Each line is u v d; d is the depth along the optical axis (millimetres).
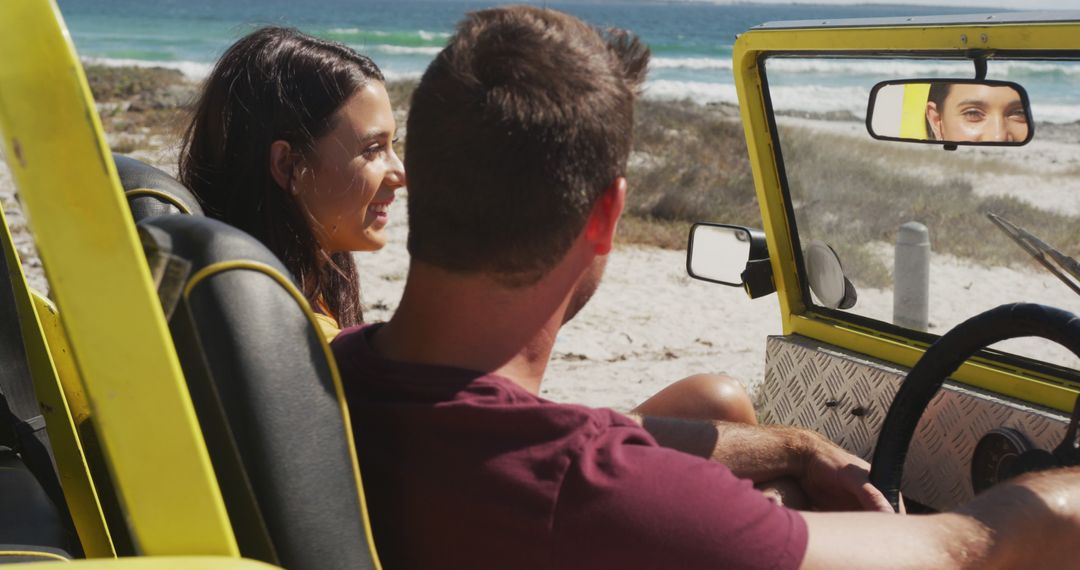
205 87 2379
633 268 10094
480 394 1253
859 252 2258
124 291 944
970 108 1930
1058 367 1894
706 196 14305
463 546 1216
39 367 1532
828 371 2250
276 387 1101
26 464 1630
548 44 1259
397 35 53438
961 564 1271
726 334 7902
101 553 1572
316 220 2355
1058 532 1350
